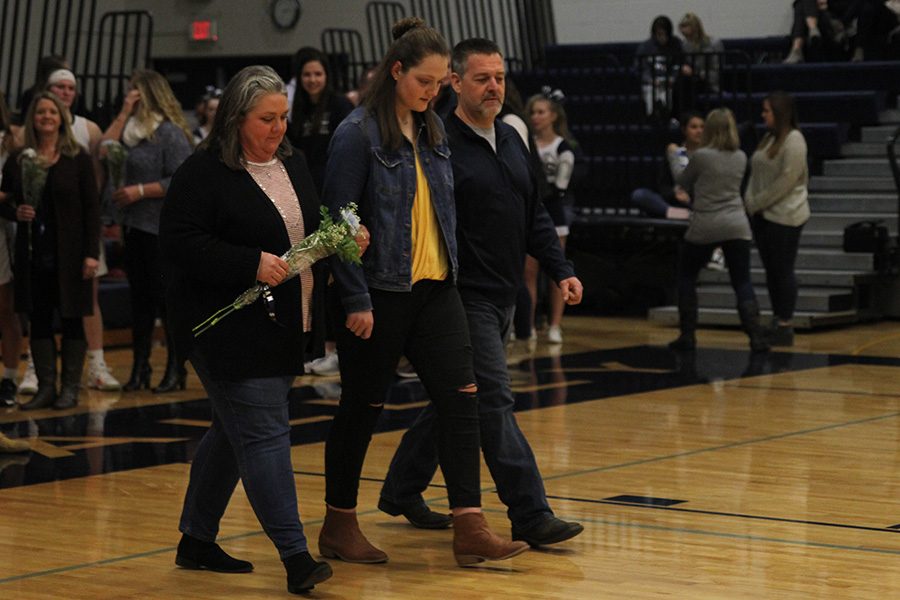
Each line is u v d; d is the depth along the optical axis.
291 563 9.40
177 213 9.32
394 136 9.88
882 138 30.52
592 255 29.66
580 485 13.03
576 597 9.34
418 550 10.70
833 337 25.52
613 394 18.91
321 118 19.50
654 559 10.33
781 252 24.09
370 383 9.98
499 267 10.55
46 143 17.39
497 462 10.56
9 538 11.07
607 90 33.56
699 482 13.17
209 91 30.28
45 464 14.30
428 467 11.26
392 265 9.85
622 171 31.41
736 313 26.91
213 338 9.30
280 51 39.91
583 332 26.56
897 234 28.22
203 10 40.56
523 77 34.41
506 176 10.57
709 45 33.88
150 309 19.36
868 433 15.89
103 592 9.51
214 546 10.14
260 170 9.54
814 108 31.03
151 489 13.06
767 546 10.71
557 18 37.97
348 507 10.31
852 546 10.71
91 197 17.58
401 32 10.45
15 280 17.48
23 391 19.27
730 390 19.27
